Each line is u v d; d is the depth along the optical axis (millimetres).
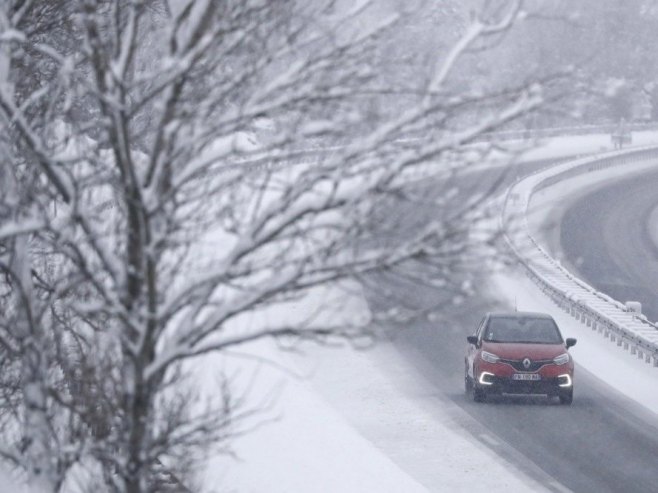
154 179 22938
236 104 24109
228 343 23688
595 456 63500
